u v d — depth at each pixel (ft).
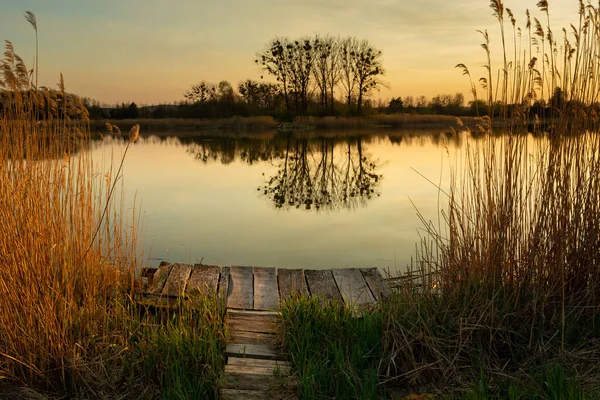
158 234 25.81
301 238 25.70
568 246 13.15
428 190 39.37
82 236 13.62
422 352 12.01
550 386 10.33
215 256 22.48
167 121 130.62
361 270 19.12
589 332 12.45
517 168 13.08
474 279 13.17
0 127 12.23
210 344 12.28
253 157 63.62
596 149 13.09
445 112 144.05
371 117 141.49
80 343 11.66
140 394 10.88
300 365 11.96
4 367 10.99
